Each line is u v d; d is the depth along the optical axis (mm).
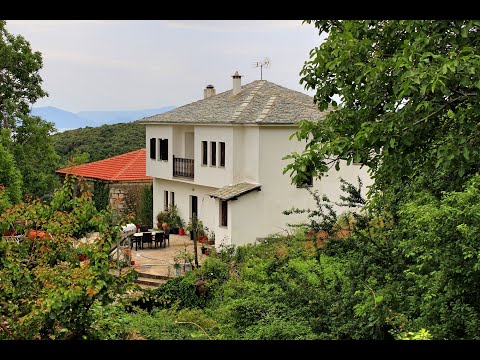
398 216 11109
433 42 9234
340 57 10516
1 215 8984
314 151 9273
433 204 8539
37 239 8789
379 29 11258
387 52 11102
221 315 13758
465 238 7391
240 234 28203
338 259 12094
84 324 8023
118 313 10289
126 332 9867
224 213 29531
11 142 34969
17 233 9430
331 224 11664
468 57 7863
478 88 7926
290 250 17688
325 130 10711
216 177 30453
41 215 9234
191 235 32281
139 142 57250
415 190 10828
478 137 8914
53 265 8836
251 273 16734
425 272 8461
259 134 28250
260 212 28547
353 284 9930
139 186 37781
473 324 7332
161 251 29188
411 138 8922
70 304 7852
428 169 10180
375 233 11125
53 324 7949
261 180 28469
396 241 10070
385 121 9062
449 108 9039
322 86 11688
